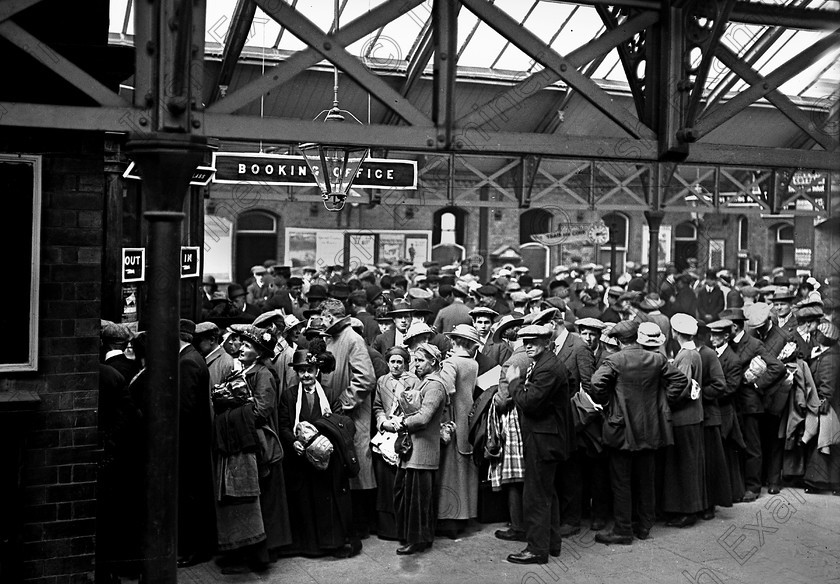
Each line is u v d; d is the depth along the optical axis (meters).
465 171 24.69
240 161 9.46
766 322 9.34
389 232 24.36
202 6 5.29
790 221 27.09
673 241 26.88
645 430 7.38
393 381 7.35
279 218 23.48
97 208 5.50
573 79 6.12
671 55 6.21
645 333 7.44
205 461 6.72
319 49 5.53
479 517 7.96
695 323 7.95
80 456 5.49
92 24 5.79
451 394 7.43
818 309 9.09
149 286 5.29
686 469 7.86
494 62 20.05
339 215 23.77
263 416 6.54
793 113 6.57
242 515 6.44
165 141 5.11
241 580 6.46
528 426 6.89
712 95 18.73
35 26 5.66
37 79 5.39
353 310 10.55
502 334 8.29
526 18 18.34
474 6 5.90
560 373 6.75
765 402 8.95
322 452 6.73
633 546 7.37
